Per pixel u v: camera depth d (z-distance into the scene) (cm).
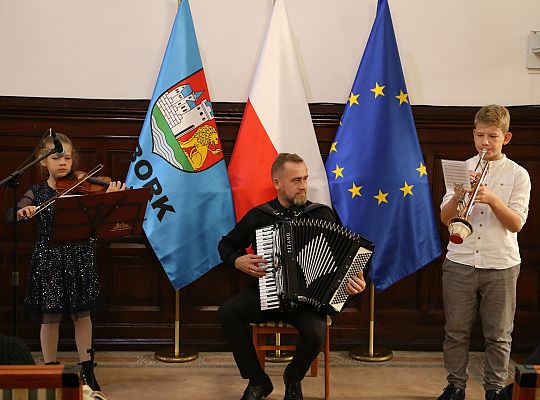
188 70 374
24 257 395
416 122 400
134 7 391
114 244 399
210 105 378
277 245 302
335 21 398
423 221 381
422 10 400
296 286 299
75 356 393
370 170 380
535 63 403
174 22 379
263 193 377
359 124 380
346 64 400
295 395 310
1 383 166
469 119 400
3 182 299
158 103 371
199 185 373
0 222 391
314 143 381
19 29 387
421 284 410
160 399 332
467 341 324
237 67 398
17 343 191
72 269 327
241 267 308
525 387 176
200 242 375
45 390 167
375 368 380
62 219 290
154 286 403
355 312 410
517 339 411
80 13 389
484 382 322
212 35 396
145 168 370
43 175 349
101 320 402
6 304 396
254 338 326
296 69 382
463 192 290
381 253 381
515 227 304
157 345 404
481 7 401
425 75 404
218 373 370
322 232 304
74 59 391
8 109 384
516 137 402
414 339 412
